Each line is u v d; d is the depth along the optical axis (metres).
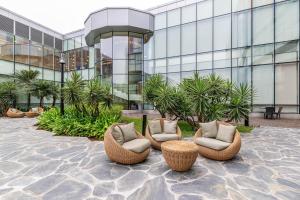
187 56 17.48
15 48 18.84
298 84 13.70
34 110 16.61
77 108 9.26
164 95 8.65
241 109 8.42
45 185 3.72
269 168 4.55
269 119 13.26
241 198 3.25
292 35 13.83
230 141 5.28
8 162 4.93
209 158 5.21
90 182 3.84
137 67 18.47
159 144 5.94
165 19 18.33
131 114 16.11
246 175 4.16
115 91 17.94
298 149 6.06
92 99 8.35
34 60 20.64
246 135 8.05
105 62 18.31
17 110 16.22
